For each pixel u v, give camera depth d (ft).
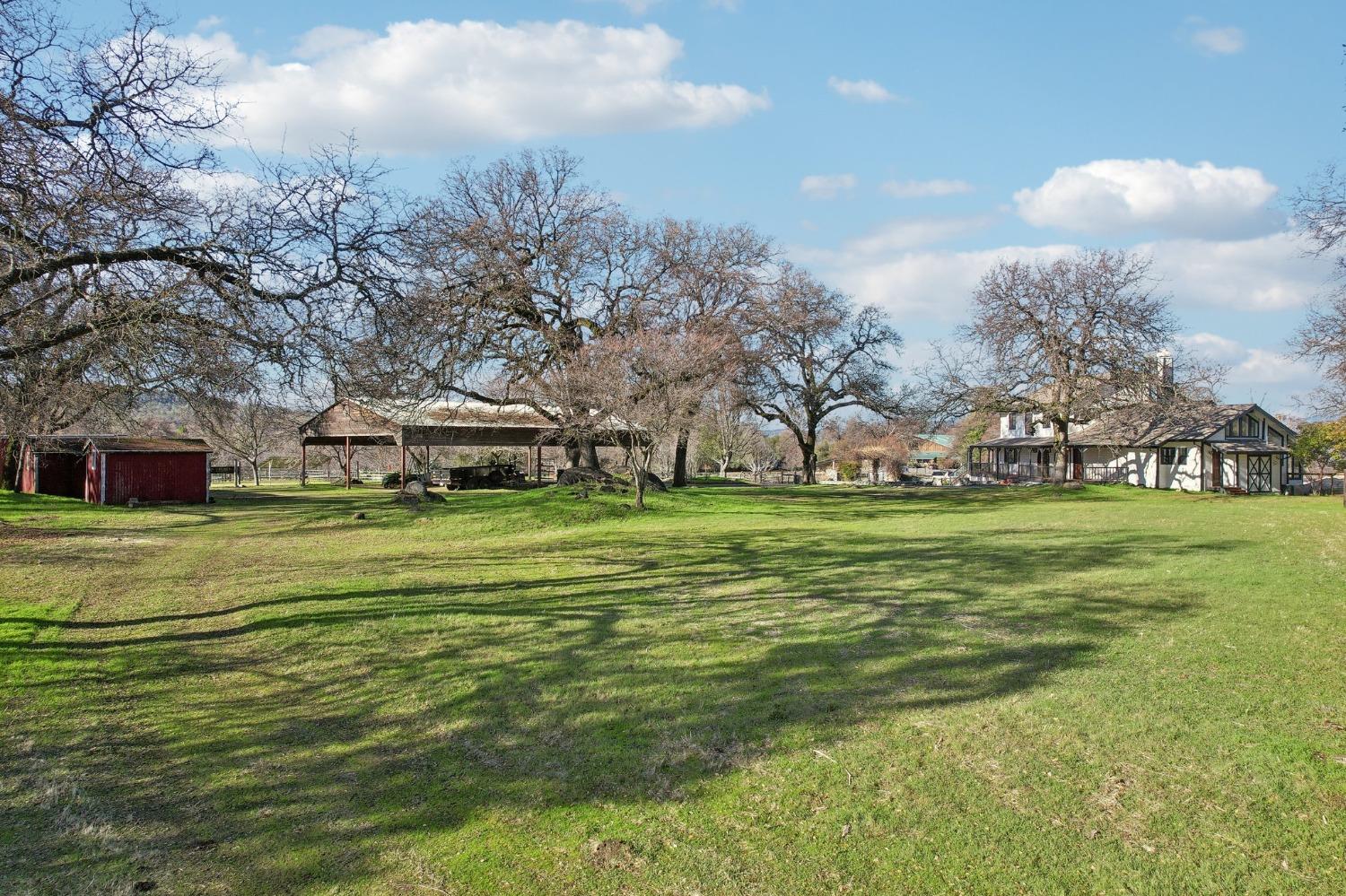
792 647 25.54
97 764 17.62
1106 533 56.03
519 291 84.99
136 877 13.04
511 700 21.30
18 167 25.08
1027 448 179.42
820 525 68.64
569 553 50.96
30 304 27.07
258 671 24.62
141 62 28.50
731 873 13.02
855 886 12.55
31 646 26.73
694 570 42.57
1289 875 12.39
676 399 73.56
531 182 87.66
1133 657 23.25
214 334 28.76
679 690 21.70
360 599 34.40
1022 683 21.26
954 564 41.52
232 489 141.90
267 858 13.69
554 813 15.24
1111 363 121.08
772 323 106.93
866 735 18.17
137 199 27.53
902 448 225.97
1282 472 150.00
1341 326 68.23
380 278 32.60
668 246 99.19
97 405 37.06
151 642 27.66
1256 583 33.94
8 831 14.53
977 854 13.28
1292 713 18.45
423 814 15.26
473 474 137.80
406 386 56.75
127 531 67.41
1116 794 15.05
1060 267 122.72
